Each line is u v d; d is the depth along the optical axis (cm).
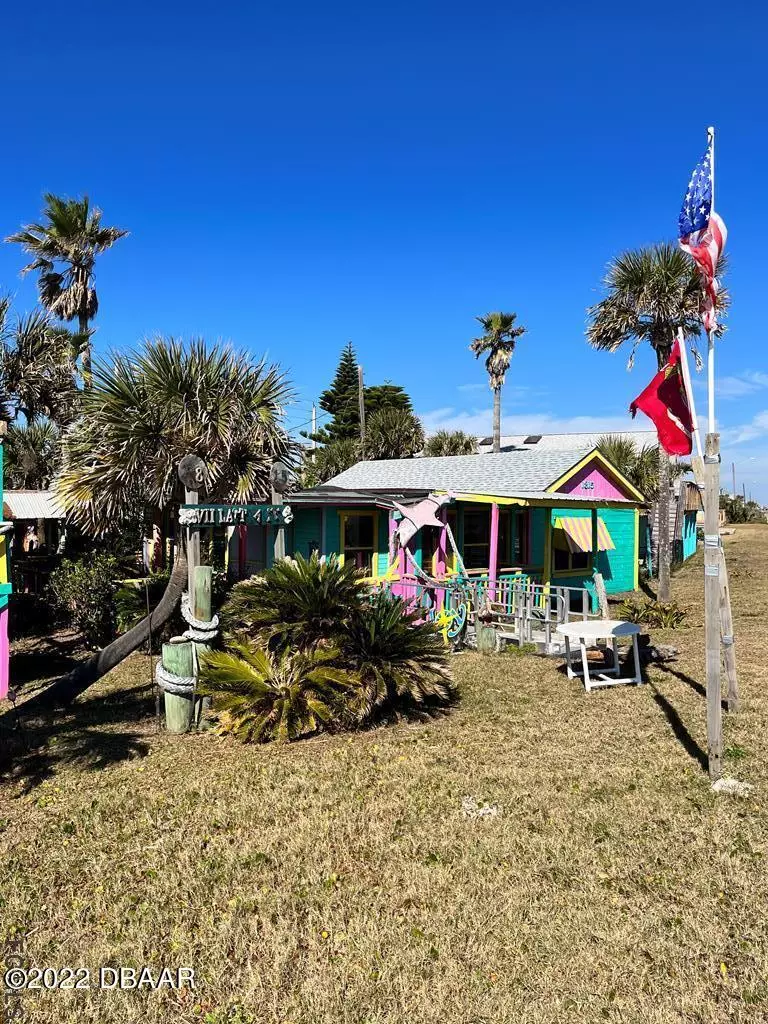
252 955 379
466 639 1191
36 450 2247
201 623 779
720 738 594
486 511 1666
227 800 575
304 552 1459
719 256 589
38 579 1448
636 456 2667
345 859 476
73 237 2045
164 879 454
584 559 1881
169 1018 336
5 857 484
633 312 1792
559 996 344
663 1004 337
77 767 657
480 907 418
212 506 812
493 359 4078
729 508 5672
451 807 554
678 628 1362
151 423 997
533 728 754
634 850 480
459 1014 334
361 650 805
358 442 3766
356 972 363
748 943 380
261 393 1067
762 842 488
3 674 873
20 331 1202
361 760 666
